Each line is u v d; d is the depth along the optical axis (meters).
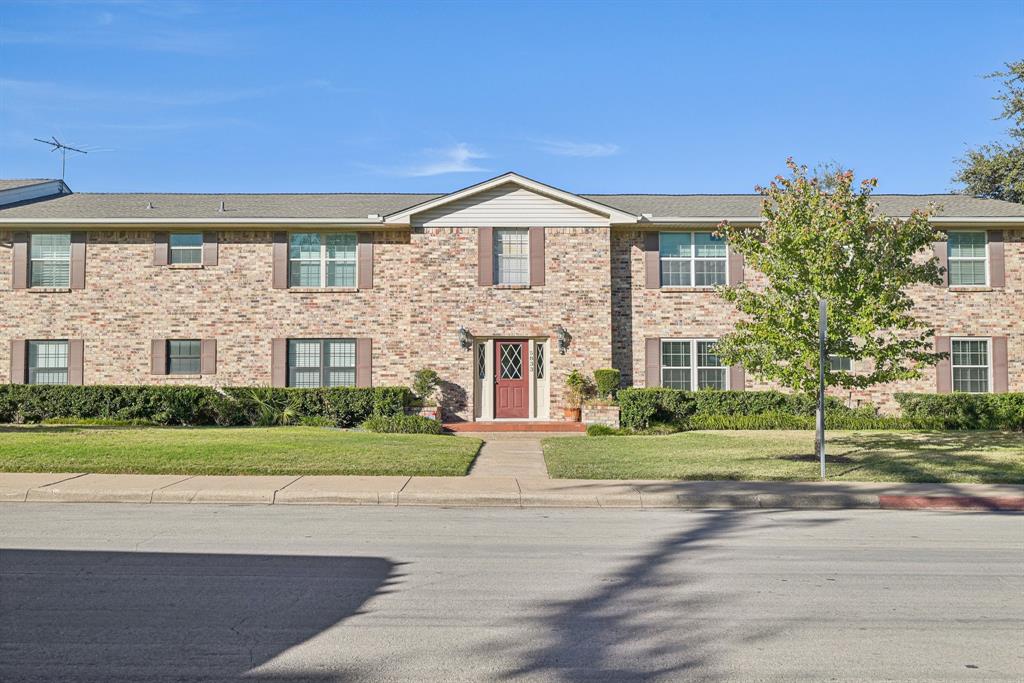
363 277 26.06
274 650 5.87
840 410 24.67
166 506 12.46
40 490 12.99
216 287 26.02
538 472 15.48
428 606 7.04
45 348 26.03
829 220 16.64
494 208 25.33
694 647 6.02
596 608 7.01
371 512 12.12
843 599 7.38
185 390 24.31
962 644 6.14
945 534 10.67
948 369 25.56
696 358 25.89
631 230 26.00
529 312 25.12
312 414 24.62
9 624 6.45
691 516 12.01
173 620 6.57
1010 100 25.75
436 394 24.83
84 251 26.00
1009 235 25.95
